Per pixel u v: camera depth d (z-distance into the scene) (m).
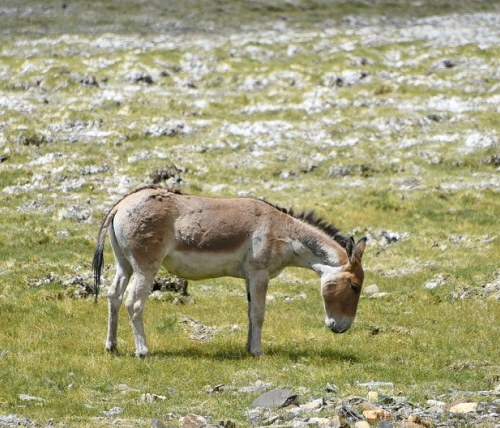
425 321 79.44
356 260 63.19
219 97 191.25
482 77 195.38
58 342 66.31
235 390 51.94
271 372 56.56
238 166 150.12
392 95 184.12
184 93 194.00
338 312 63.22
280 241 63.03
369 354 64.12
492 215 127.25
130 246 60.56
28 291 86.00
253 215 62.84
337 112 174.75
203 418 43.47
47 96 187.38
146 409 46.84
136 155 148.38
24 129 155.25
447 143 156.50
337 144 159.25
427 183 140.75
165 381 53.81
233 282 99.62
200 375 55.47
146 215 60.44
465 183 139.88
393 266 106.94
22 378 53.12
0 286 87.00
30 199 128.62
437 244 114.88
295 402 47.78
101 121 162.00
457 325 77.44
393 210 130.75
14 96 184.00
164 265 62.94
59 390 51.47
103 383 53.03
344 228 121.88
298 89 195.25
